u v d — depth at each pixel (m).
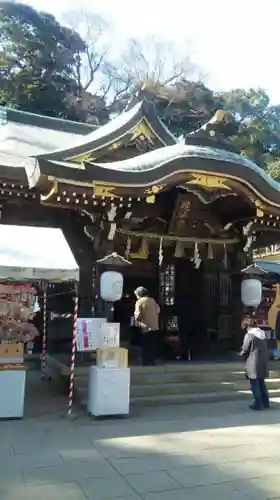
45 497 4.13
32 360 12.16
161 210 10.89
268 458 5.34
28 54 34.19
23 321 7.58
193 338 12.33
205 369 9.75
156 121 12.17
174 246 11.81
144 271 12.66
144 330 9.55
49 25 35.25
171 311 12.73
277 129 40.88
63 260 6.93
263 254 18.72
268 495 4.29
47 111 34.16
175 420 7.12
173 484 4.51
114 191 9.20
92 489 4.34
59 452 5.44
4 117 15.50
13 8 34.00
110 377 7.20
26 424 6.73
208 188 10.02
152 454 5.41
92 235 10.38
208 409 7.94
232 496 4.25
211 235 11.59
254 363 7.92
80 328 7.80
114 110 38.91
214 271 12.30
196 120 37.59
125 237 10.86
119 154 11.93
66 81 36.03
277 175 32.66
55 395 8.66
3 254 6.73
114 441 5.93
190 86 38.81
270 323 13.09
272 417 7.40
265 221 11.01
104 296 9.23
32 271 6.54
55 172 8.70
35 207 10.95
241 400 8.68
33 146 13.27
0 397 6.93
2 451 5.44
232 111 40.22
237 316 11.91
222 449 5.66
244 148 37.28
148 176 9.13
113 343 7.45
